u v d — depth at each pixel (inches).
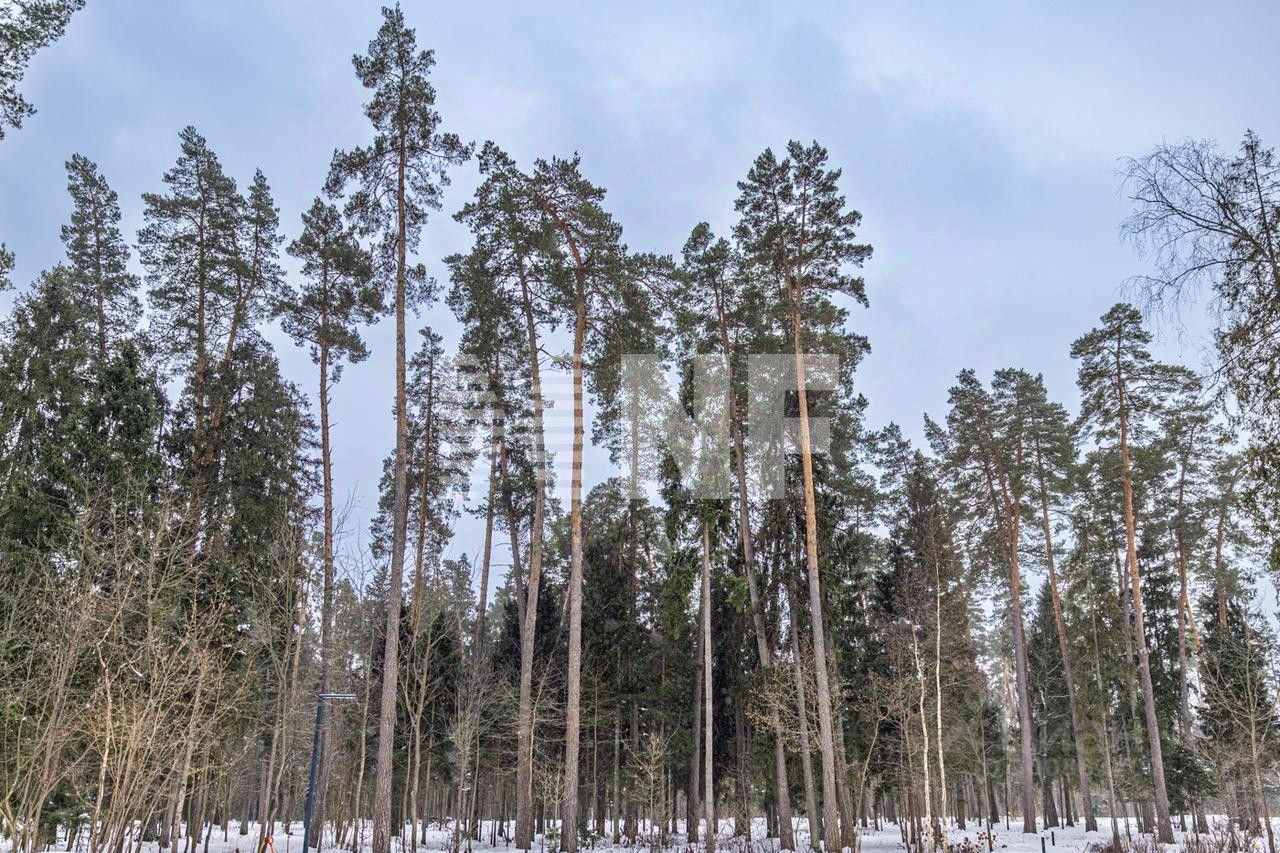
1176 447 1290.6
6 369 912.9
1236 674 1073.5
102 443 903.7
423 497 1293.1
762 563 1120.2
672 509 1098.7
